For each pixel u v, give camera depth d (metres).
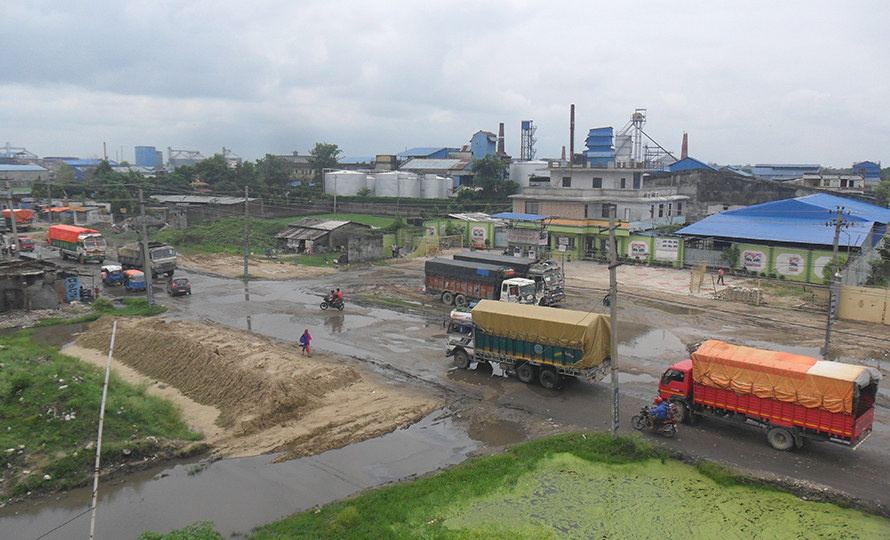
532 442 21.08
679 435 21.66
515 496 17.97
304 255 67.75
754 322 36.97
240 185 118.00
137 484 18.80
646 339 33.72
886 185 103.62
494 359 27.77
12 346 30.45
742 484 18.33
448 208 94.56
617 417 21.05
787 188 73.06
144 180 116.88
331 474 19.34
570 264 59.72
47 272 41.91
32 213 92.75
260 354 29.23
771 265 49.78
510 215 63.22
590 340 24.88
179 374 27.59
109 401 22.78
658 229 66.12
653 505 17.44
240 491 18.34
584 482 18.78
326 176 112.31
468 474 18.95
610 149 78.56
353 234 70.50
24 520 16.86
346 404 24.72
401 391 26.30
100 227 90.19
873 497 17.25
